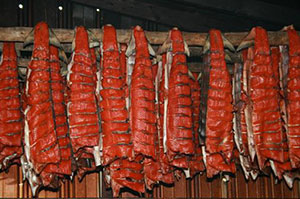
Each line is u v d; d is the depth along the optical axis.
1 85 1.32
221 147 1.35
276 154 1.36
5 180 1.60
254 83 1.38
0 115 1.30
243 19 2.21
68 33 1.34
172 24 2.16
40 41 1.30
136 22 2.16
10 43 1.35
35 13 2.02
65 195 1.64
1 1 2.00
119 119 1.31
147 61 1.36
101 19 2.11
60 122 1.31
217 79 1.36
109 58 1.33
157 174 1.48
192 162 1.53
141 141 1.32
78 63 1.32
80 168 1.46
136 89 1.34
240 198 1.77
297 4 2.09
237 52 1.47
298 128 1.36
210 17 2.20
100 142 1.32
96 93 1.35
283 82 1.41
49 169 1.29
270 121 1.37
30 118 1.27
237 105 1.47
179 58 1.37
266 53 1.38
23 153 1.33
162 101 1.41
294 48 1.39
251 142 1.39
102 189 1.68
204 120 1.37
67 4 2.07
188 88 1.37
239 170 1.79
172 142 1.34
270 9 2.08
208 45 1.38
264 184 1.80
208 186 1.76
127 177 1.36
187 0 2.01
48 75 1.29
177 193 1.73
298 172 1.47
